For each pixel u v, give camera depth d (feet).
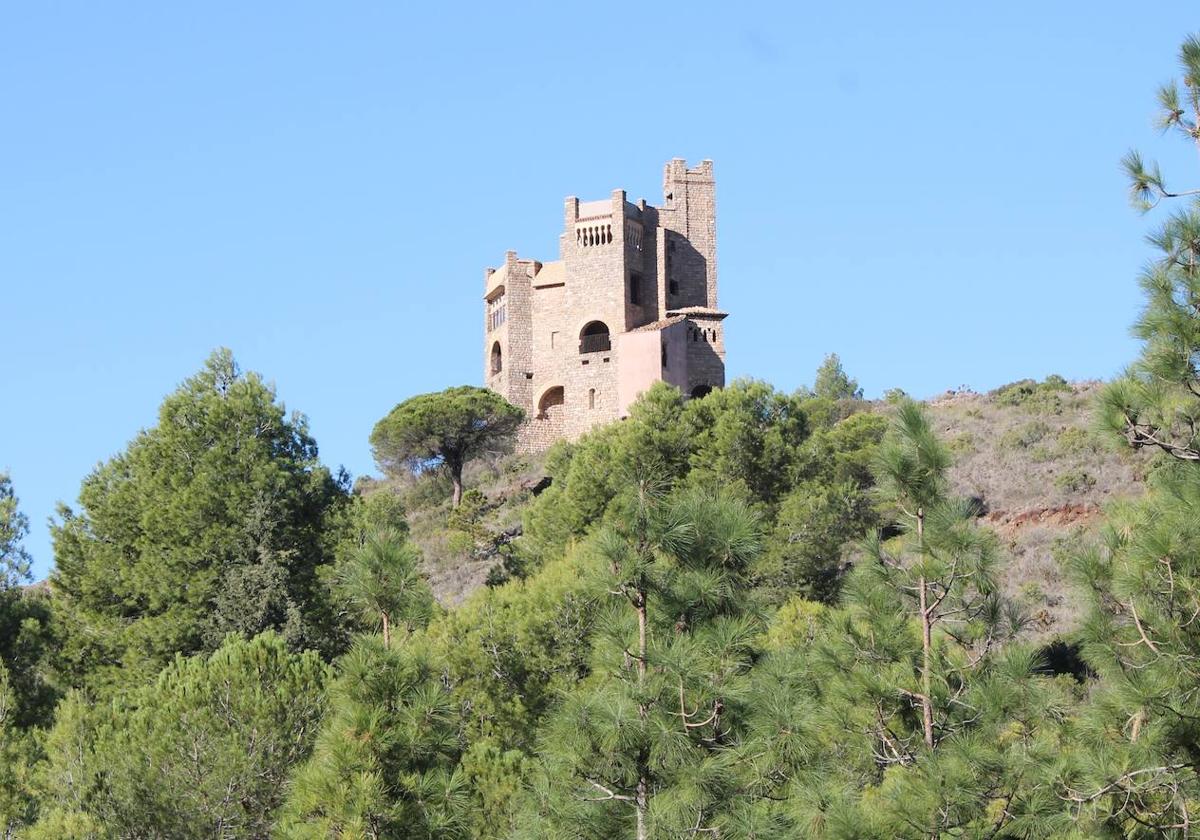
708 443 389.39
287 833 153.79
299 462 368.27
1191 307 144.66
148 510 346.54
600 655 142.72
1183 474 143.64
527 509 412.57
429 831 147.13
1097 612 142.61
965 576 164.04
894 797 144.46
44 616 329.93
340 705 153.69
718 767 136.26
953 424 606.96
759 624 145.59
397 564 158.81
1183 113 149.28
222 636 319.27
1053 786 140.26
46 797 212.64
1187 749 137.28
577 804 140.67
